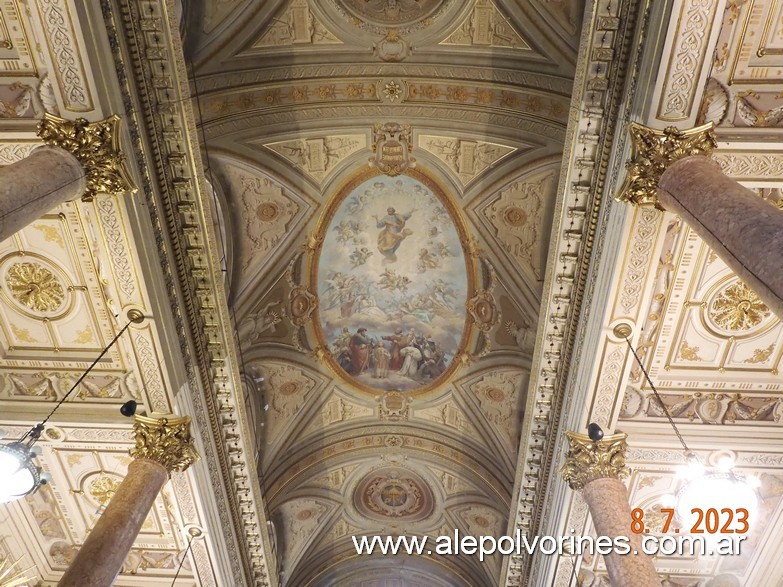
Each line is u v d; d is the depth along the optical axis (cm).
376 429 1452
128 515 760
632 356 843
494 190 1122
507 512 1327
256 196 1121
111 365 886
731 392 898
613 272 778
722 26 643
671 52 646
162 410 884
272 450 1325
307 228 1188
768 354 863
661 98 669
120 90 704
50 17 645
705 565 1053
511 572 1205
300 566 1536
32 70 680
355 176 1162
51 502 1018
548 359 958
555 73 1012
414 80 1080
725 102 678
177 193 818
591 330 848
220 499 1036
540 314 938
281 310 1248
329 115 1098
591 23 720
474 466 1396
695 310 830
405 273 1264
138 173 750
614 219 761
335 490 1520
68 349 884
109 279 802
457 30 1034
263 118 1071
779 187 716
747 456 921
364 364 1361
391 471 1518
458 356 1312
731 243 514
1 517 1009
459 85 1075
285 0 995
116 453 954
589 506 838
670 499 991
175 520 1041
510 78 1048
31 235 785
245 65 1034
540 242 1118
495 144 1091
